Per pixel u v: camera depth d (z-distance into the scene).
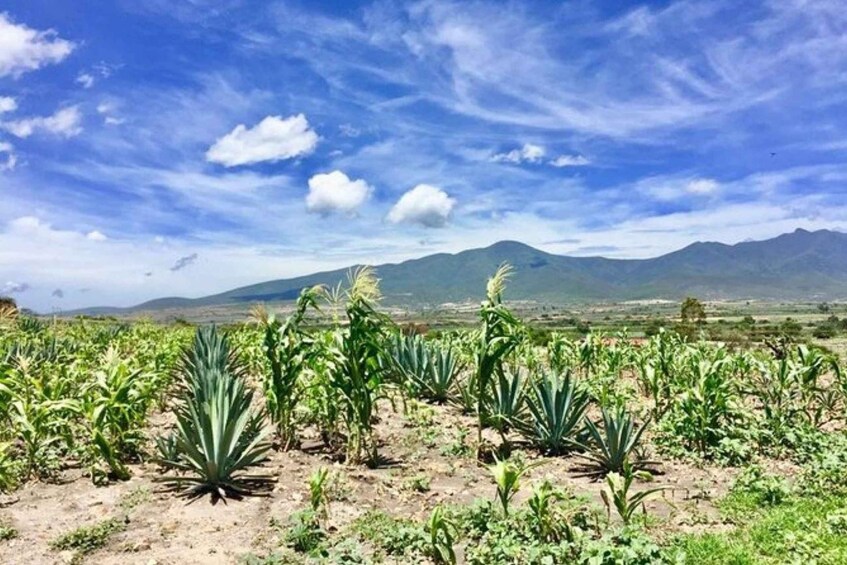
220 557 5.28
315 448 9.10
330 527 5.96
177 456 7.48
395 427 10.50
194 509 6.39
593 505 6.52
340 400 8.69
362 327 8.21
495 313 8.52
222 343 15.40
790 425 9.75
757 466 7.73
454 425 10.58
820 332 35.38
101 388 8.21
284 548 5.50
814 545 5.48
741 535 5.87
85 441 8.59
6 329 20.55
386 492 7.14
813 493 7.07
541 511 5.49
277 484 7.23
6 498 6.66
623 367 16.08
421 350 13.66
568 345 16.02
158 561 5.16
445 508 6.47
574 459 8.65
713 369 9.45
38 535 5.67
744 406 11.05
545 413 8.97
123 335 19.19
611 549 4.95
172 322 32.31
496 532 5.58
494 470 5.71
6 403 7.69
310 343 8.95
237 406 7.34
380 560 5.31
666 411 10.67
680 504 6.83
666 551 5.30
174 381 13.82
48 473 7.42
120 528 5.83
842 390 11.27
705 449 8.88
